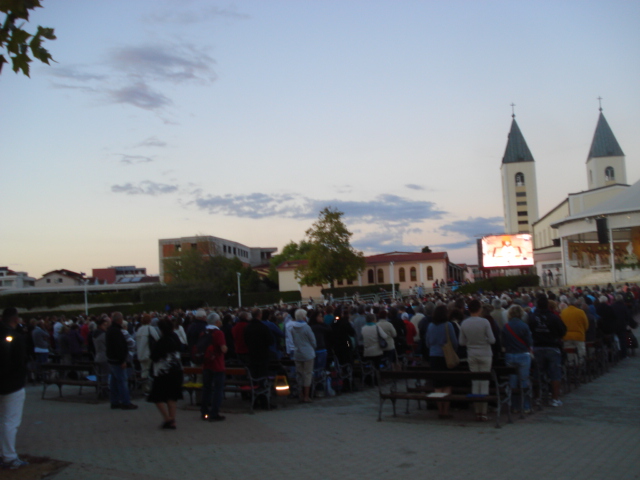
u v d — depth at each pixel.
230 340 15.77
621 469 7.14
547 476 6.99
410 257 82.25
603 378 15.07
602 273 53.75
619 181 122.69
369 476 7.27
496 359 11.55
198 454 8.52
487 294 36.53
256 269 122.19
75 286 101.31
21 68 7.50
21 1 7.41
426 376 10.26
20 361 8.09
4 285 121.62
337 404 12.93
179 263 92.06
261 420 11.12
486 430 9.56
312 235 71.06
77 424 11.18
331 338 14.70
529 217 141.12
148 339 14.59
